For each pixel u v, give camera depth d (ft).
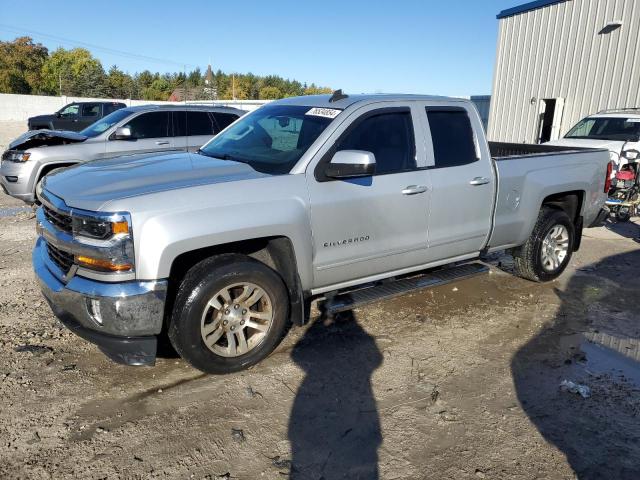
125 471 9.07
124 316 10.43
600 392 11.92
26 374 12.00
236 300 11.89
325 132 13.01
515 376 12.55
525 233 17.56
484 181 15.75
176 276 11.80
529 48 56.75
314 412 10.89
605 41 48.01
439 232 15.16
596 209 19.90
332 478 9.06
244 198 11.51
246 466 9.29
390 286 14.87
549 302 17.34
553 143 39.04
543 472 9.32
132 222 10.30
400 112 14.43
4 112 128.98
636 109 40.09
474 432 10.37
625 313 16.58
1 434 9.92
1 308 15.52
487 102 70.74
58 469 9.07
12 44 244.22
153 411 10.78
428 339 14.35
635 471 9.39
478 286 18.67
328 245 12.92
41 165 26.89
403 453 9.72
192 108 31.35
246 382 11.96
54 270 11.59
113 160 14.34
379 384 12.01
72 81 239.50
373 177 13.55
